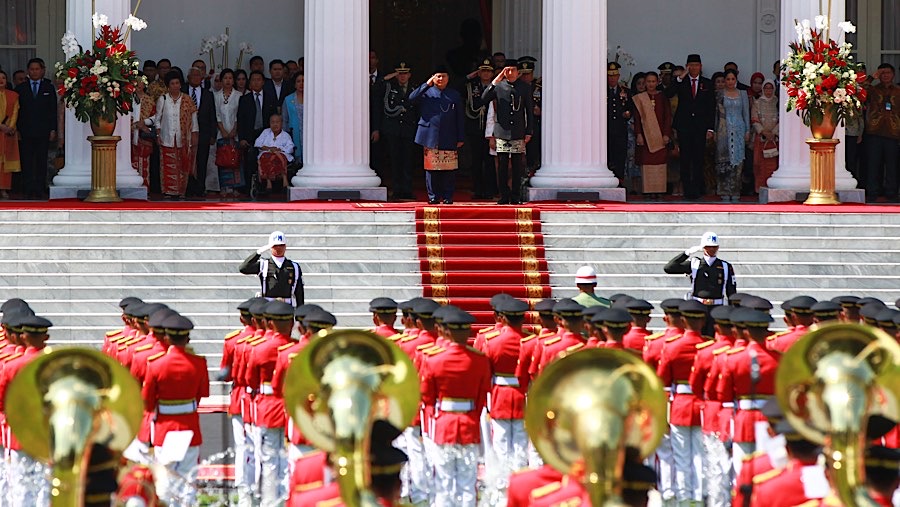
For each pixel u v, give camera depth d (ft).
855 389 71.87
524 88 236.22
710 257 181.78
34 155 250.37
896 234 217.56
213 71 276.21
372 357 70.74
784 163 254.27
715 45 303.48
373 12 323.57
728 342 128.88
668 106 267.80
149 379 121.08
